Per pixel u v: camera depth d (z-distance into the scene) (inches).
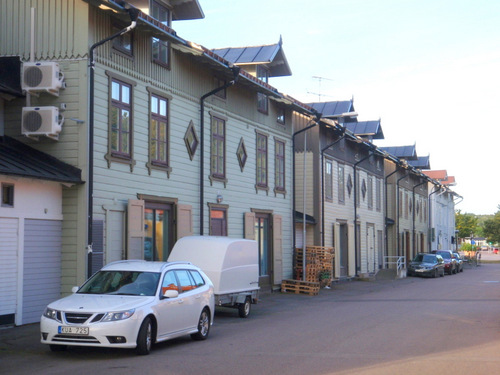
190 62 834.8
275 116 1101.1
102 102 655.8
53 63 624.1
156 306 459.8
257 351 469.4
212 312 550.6
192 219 821.2
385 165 1875.0
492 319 685.9
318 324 644.1
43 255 609.0
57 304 445.4
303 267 1108.5
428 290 1185.4
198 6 818.8
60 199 630.5
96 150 644.7
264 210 1042.1
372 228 1679.4
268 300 939.3
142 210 706.8
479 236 5590.6
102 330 422.9
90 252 625.9
